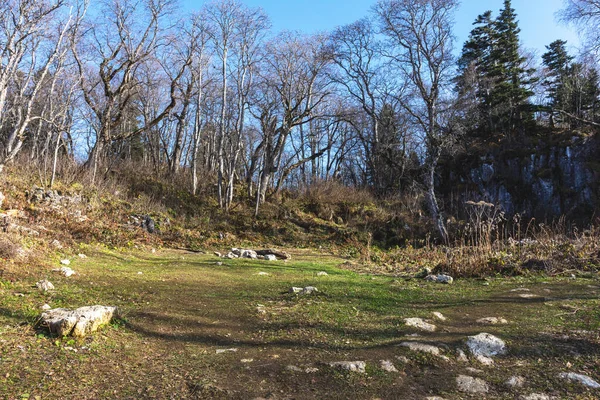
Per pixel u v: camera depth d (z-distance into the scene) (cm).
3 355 345
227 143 2662
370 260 1371
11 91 2034
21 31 1509
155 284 730
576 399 300
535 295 633
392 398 304
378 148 2995
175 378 331
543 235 1095
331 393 311
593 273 821
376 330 457
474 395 309
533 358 377
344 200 2608
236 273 930
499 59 3466
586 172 2620
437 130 2384
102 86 2369
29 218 1180
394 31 2219
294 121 2422
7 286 579
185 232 1769
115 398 292
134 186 2130
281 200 2520
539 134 3200
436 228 2214
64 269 736
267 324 488
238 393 308
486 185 2873
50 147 2345
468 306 574
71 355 363
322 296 639
